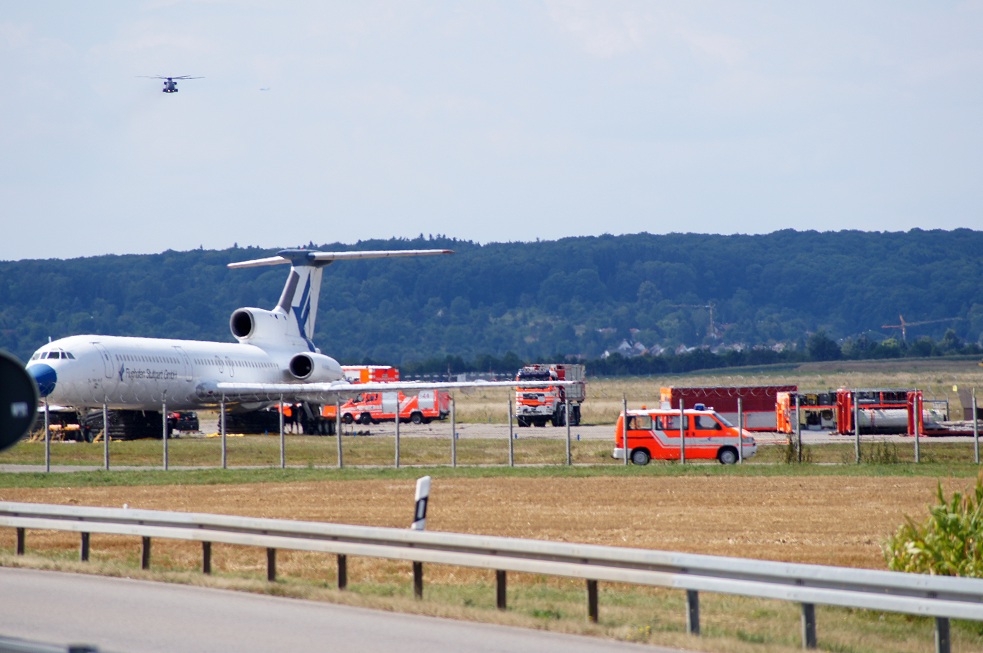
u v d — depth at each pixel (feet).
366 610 172.96
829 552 241.55
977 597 138.10
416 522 206.28
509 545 169.37
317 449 581.94
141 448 579.89
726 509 322.34
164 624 159.84
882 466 455.22
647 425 497.46
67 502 347.15
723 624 176.35
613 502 341.21
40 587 193.06
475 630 158.51
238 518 196.75
